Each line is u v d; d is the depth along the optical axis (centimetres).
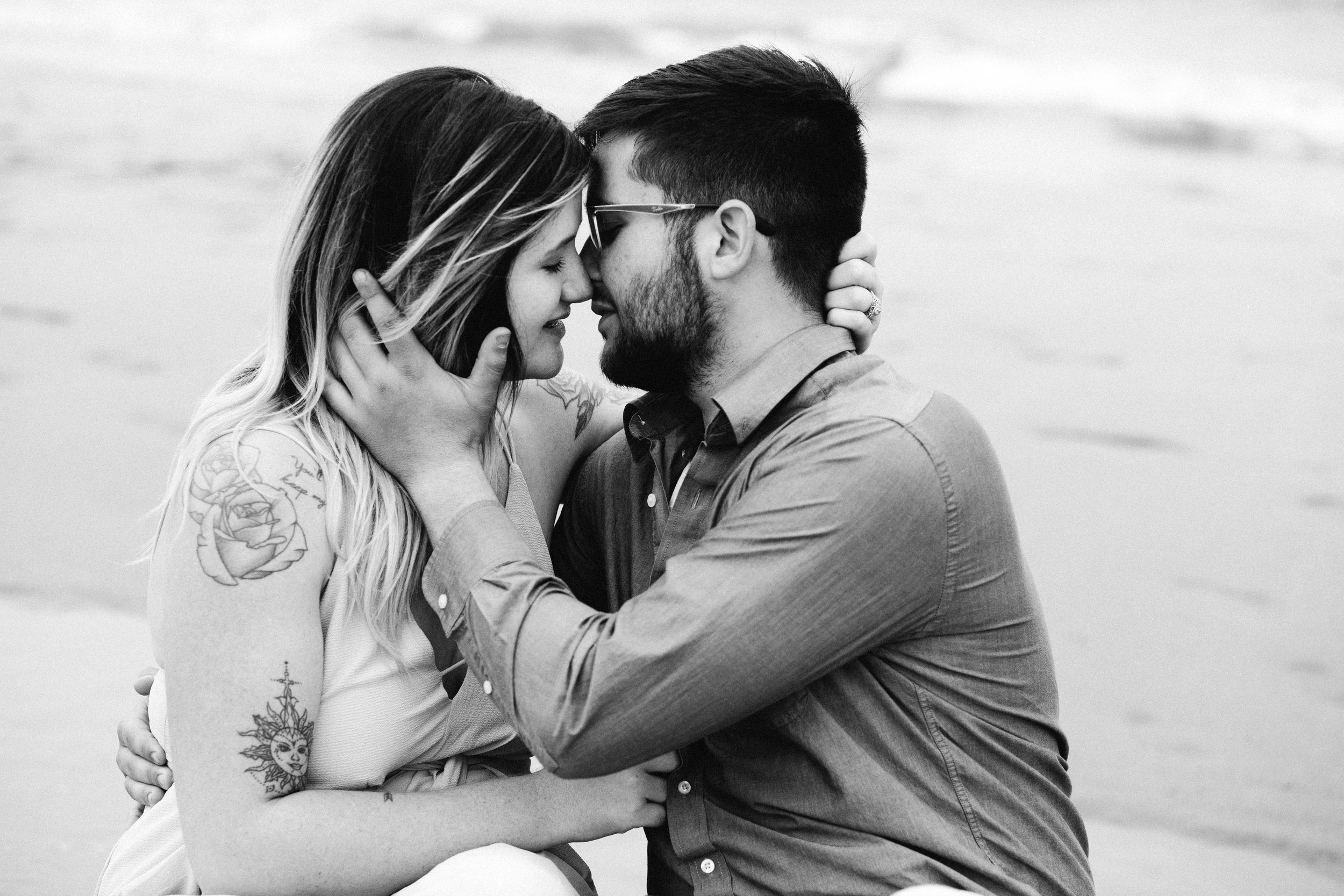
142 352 724
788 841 232
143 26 1673
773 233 242
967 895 207
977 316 852
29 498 562
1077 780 416
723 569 221
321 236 232
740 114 240
